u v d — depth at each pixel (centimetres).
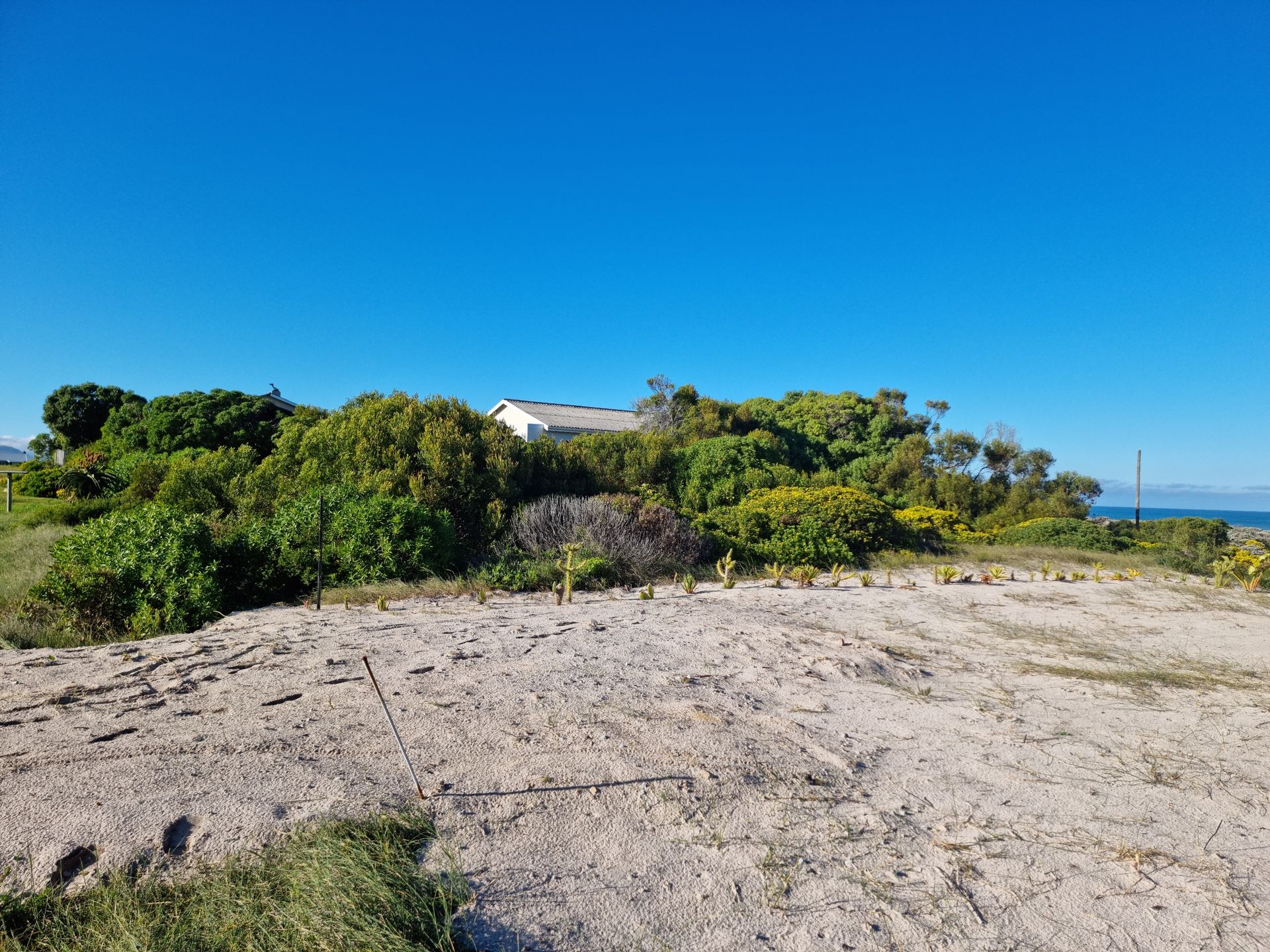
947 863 264
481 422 1362
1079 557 1530
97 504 1766
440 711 392
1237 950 219
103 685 441
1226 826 300
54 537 1370
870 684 493
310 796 287
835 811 300
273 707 397
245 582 871
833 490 1508
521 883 242
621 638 593
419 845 261
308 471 1228
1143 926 230
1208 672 564
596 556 1028
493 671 475
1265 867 268
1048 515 2702
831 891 244
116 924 213
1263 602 943
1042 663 580
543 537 1109
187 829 265
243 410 2922
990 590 987
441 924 218
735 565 1103
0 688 442
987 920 231
